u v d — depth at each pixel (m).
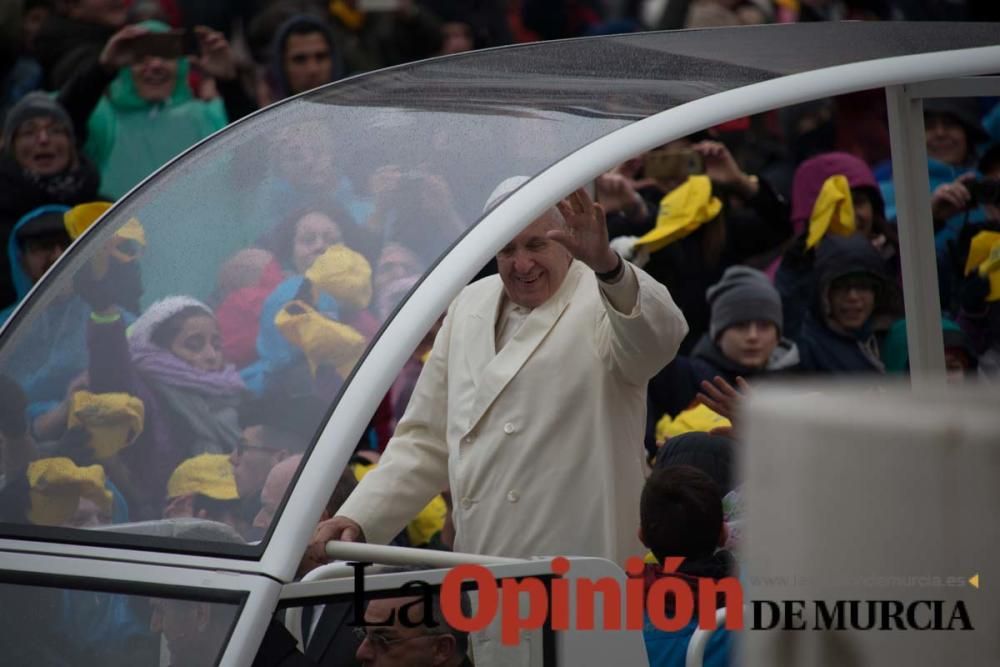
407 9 24.56
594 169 10.22
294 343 9.41
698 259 20.72
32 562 9.07
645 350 12.45
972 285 19.05
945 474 2.84
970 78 12.98
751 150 22.94
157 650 8.49
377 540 13.64
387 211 10.16
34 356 10.35
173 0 22.61
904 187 13.09
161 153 20.77
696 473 11.99
